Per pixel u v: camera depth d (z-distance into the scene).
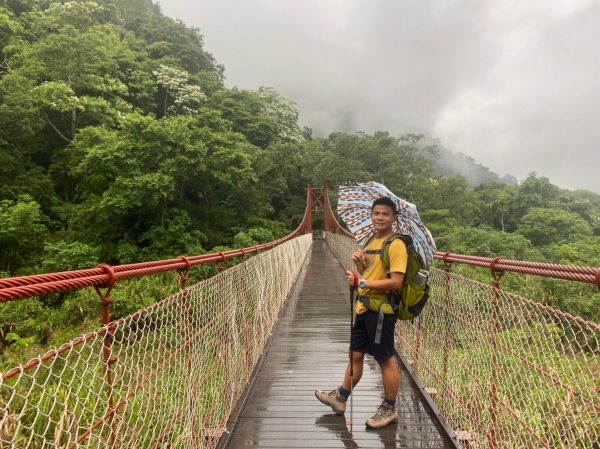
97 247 13.55
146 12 46.47
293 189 40.91
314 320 6.12
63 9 26.12
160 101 31.47
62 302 9.13
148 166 16.33
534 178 40.53
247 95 38.12
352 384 2.55
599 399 1.37
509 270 1.81
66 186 19.98
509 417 1.86
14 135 17.98
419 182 35.69
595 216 33.47
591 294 7.65
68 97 19.64
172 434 1.76
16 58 21.55
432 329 3.07
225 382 2.71
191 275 12.05
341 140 41.62
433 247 2.43
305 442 2.46
